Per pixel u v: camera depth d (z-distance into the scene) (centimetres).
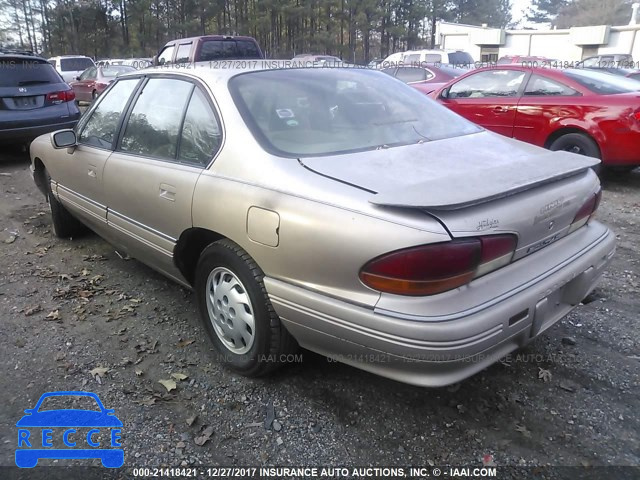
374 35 5344
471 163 265
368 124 300
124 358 305
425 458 233
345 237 217
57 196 457
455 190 216
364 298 216
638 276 407
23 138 818
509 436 244
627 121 617
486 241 212
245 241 254
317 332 235
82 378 287
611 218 557
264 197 245
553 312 259
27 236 511
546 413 258
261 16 4550
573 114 659
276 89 303
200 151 292
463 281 211
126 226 353
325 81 324
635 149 620
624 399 267
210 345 320
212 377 288
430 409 262
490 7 6644
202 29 4634
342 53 4747
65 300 377
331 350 240
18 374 291
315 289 231
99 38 5103
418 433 246
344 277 220
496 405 263
